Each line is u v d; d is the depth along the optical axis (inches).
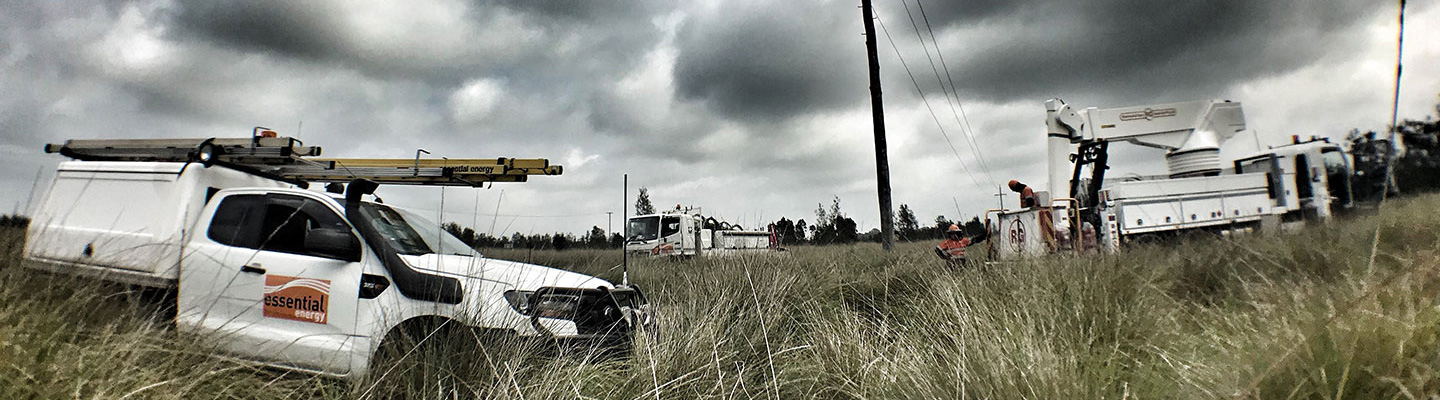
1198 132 468.1
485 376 139.3
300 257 173.5
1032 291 200.5
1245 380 118.9
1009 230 357.4
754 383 173.8
